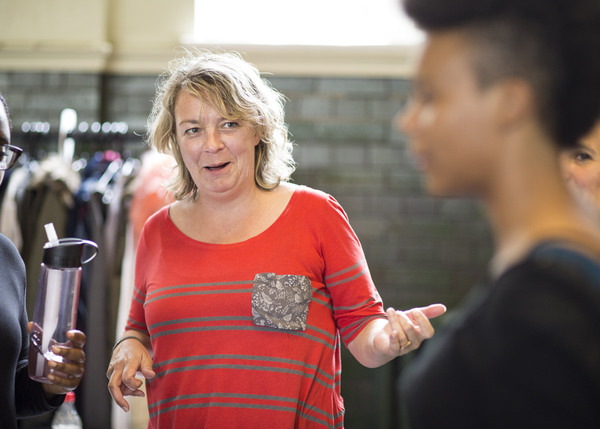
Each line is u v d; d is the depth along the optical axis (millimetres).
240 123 1739
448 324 754
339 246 1772
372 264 4094
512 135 696
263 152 1833
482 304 696
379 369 3775
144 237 1879
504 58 679
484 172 714
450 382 695
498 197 713
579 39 678
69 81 4086
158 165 3100
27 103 4098
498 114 690
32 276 3139
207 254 1763
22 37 4098
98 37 4074
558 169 706
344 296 1768
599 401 623
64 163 3334
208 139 1709
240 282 1711
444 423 699
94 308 3133
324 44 4051
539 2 676
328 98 4094
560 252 659
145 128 4113
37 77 4102
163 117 1829
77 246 1556
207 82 1732
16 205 3166
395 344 1444
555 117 688
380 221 4094
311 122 4098
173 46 4141
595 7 678
